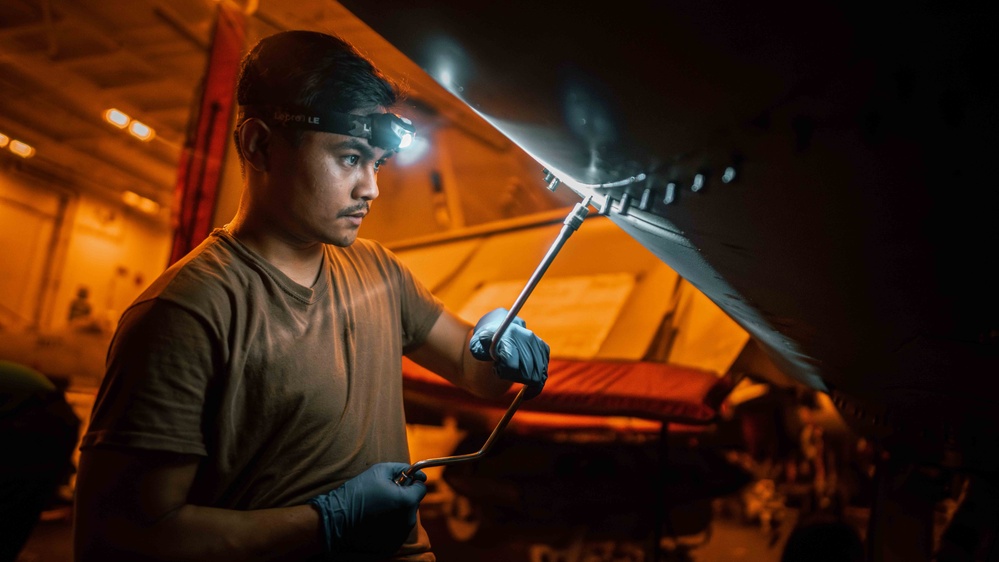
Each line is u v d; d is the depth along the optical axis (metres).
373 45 4.88
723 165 0.68
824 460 4.91
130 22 7.04
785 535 5.23
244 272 1.09
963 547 1.84
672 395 3.18
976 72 0.43
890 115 0.49
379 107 1.08
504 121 0.88
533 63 0.68
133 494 0.96
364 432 1.19
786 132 0.57
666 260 1.31
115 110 8.57
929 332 0.83
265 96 1.07
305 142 1.05
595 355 3.75
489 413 3.90
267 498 1.09
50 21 7.19
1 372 1.98
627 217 1.02
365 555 1.12
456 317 1.47
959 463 1.67
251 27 4.33
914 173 0.53
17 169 9.02
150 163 9.40
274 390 1.08
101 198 9.95
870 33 0.44
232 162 4.08
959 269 0.63
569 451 3.97
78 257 9.86
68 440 2.08
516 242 5.18
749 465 4.75
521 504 4.00
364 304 1.25
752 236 0.81
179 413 0.98
